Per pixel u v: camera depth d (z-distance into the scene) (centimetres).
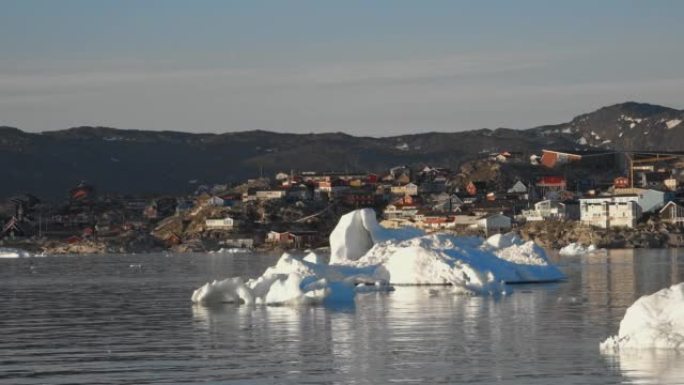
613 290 14912
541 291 14762
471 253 16638
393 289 15088
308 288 13375
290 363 8350
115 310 13050
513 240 18912
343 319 11181
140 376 7919
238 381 7662
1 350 9312
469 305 12588
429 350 8881
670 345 8331
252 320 11219
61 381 7769
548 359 8294
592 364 7981
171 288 17488
